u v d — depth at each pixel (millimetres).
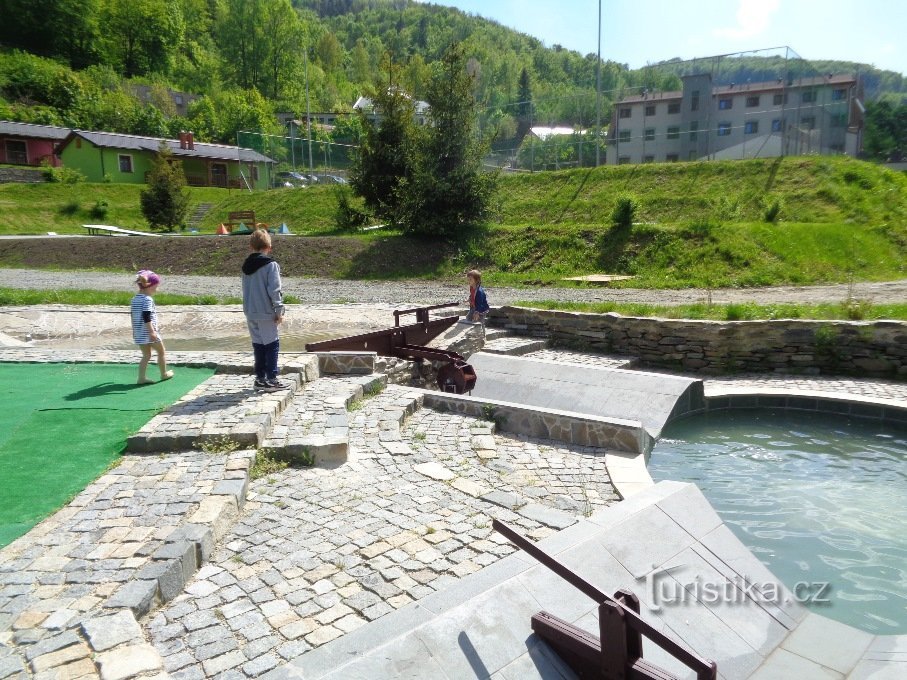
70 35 82438
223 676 3160
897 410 8445
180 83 94750
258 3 92812
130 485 5082
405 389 8672
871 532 5535
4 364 8758
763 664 3734
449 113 25578
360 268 24391
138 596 3594
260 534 4684
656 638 2893
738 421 8805
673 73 32906
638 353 12531
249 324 7418
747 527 5664
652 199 27375
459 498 5371
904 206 23922
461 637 3258
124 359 9094
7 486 5000
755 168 27672
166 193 35688
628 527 4398
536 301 16234
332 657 3225
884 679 3461
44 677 2844
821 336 11109
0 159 50469
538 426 7387
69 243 29125
